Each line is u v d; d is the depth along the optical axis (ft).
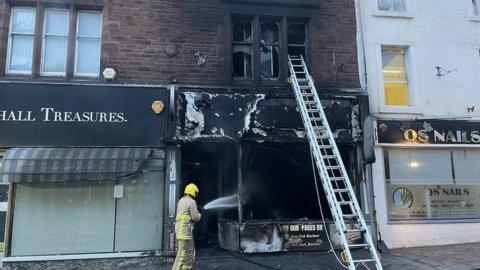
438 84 36.52
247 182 35.53
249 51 34.63
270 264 27.71
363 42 35.35
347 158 34.22
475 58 37.91
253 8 33.99
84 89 30.25
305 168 35.96
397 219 34.35
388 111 34.88
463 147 35.83
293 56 34.91
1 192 29.32
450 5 38.27
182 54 32.40
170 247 29.37
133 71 31.50
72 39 31.55
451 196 35.47
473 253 30.58
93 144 29.73
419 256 29.89
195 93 31.40
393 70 36.96
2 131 28.78
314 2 34.81
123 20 32.12
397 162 35.14
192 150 34.91
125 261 29.14
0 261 28.45
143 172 30.37
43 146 29.09
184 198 24.14
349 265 22.31
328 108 33.04
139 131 30.42
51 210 28.94
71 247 28.78
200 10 33.27
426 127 35.12
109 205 29.66
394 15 36.63
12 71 30.86
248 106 31.89
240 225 30.60
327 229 31.58
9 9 31.24
